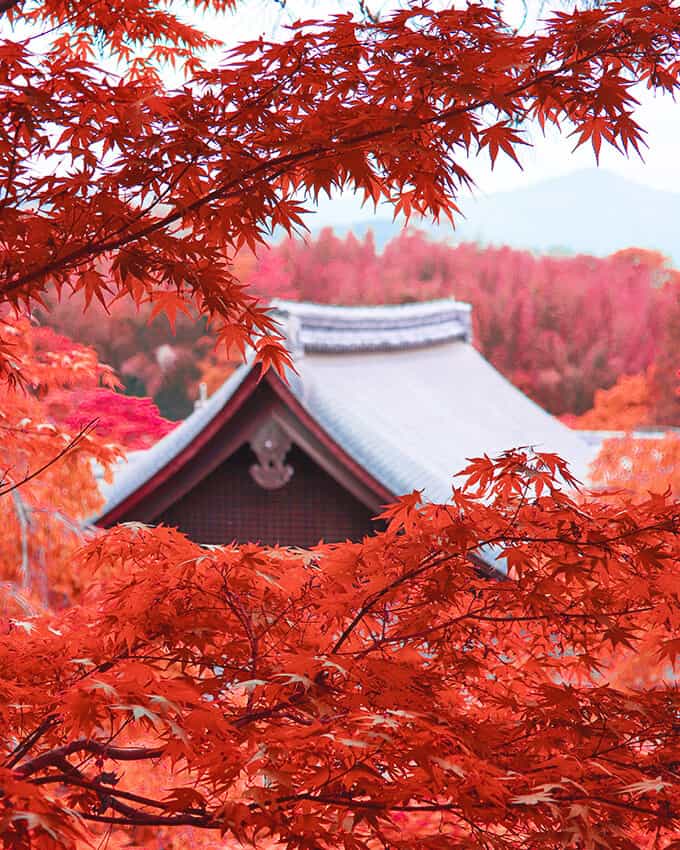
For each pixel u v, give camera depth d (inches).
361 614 127.0
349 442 410.6
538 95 112.3
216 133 115.8
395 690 118.6
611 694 126.3
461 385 770.8
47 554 338.6
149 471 414.0
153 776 184.5
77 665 124.2
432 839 110.0
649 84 115.1
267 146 113.3
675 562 126.9
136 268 114.4
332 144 110.2
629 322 1306.6
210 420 398.3
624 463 430.6
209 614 131.3
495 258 1421.0
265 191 113.5
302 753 115.4
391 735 107.2
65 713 112.3
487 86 107.7
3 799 89.5
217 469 433.1
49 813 85.6
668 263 1321.4
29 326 275.9
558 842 102.1
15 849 87.8
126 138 112.8
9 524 327.9
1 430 251.0
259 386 398.0
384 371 635.5
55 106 108.9
